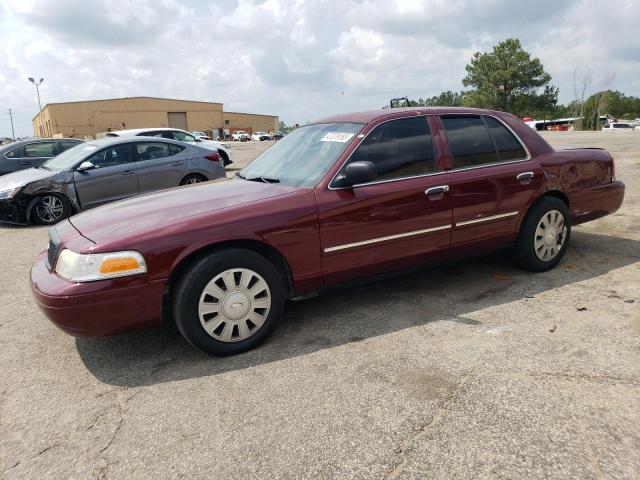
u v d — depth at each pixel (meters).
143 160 8.84
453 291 4.24
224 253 3.18
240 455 2.35
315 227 3.45
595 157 4.81
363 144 3.72
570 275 4.48
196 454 2.37
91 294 2.93
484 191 4.08
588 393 2.65
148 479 2.23
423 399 2.68
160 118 84.56
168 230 3.10
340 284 3.68
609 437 2.31
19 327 4.03
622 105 91.62
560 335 3.32
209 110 89.94
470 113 4.27
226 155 16.16
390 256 3.78
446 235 3.99
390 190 3.69
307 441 2.41
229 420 2.61
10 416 2.78
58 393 3.00
